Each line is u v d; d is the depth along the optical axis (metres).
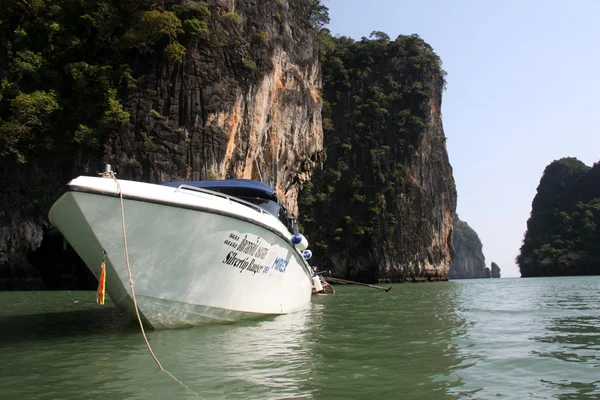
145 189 6.16
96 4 28.44
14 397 3.65
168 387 3.88
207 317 7.14
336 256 50.91
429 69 61.34
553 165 102.12
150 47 27.30
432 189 58.94
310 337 6.50
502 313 10.35
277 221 8.39
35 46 27.75
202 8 28.17
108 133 25.27
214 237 6.72
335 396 3.70
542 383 4.14
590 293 19.83
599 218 83.50
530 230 96.88
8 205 23.98
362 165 54.72
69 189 5.62
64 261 25.14
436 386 4.02
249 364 4.72
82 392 3.75
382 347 5.81
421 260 54.16
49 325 7.71
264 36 31.11
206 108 27.09
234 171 29.11
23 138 24.42
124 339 6.12
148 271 6.33
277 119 34.12
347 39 61.47
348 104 56.72
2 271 23.31
